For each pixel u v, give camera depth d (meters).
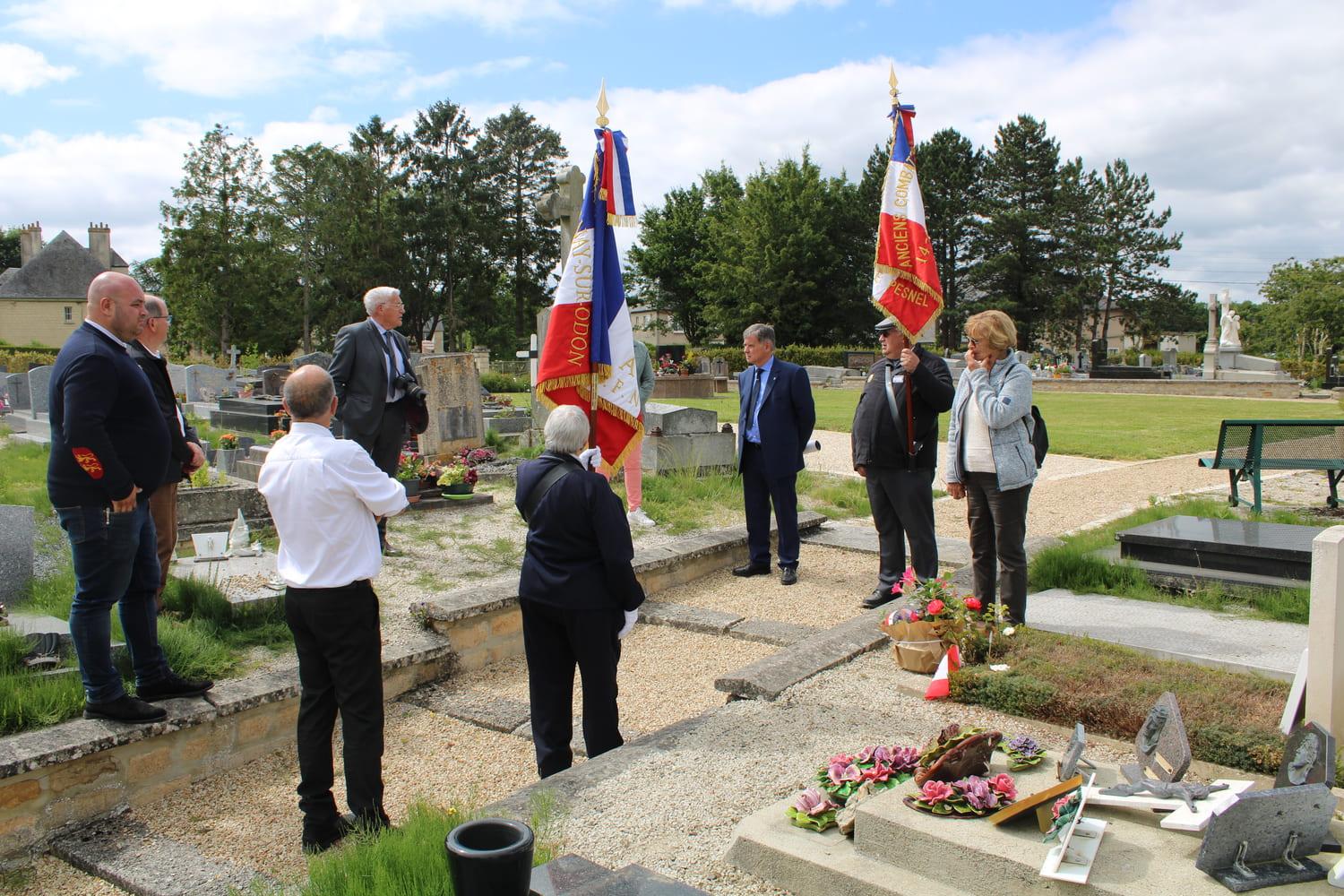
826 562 8.53
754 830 3.07
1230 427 9.20
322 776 3.87
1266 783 3.39
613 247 5.39
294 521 3.75
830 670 4.97
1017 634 4.86
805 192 54.69
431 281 63.09
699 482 10.88
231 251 53.41
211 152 53.19
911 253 6.27
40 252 64.56
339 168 58.25
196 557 6.70
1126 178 59.31
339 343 7.09
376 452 7.24
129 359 4.30
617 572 4.11
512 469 11.78
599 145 5.34
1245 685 4.09
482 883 2.16
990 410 5.03
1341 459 9.01
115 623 5.26
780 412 7.55
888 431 6.47
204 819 4.22
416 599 6.62
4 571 5.95
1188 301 62.25
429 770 4.69
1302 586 5.84
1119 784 2.97
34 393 16.05
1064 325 60.88
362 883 2.88
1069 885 2.47
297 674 5.05
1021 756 3.25
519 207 63.25
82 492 4.10
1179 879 2.45
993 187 59.81
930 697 4.50
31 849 3.95
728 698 4.82
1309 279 49.53
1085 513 10.27
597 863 2.96
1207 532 6.70
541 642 4.30
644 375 11.20
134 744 4.30
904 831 2.80
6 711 4.18
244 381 24.69
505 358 62.59
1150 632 5.26
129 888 3.61
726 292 57.03
